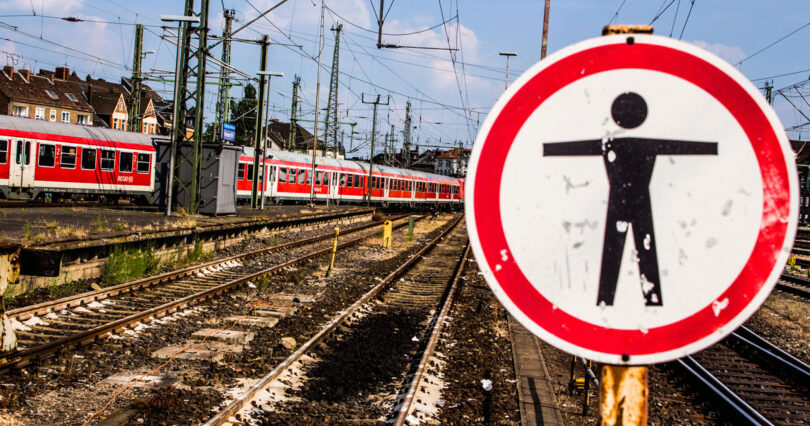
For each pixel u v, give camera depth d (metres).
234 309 10.04
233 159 22.39
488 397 6.38
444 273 16.50
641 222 1.48
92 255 11.85
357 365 7.30
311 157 40.28
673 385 7.55
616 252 1.49
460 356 8.02
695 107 1.48
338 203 43.53
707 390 7.07
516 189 1.54
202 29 20.64
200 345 7.68
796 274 20.83
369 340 8.70
